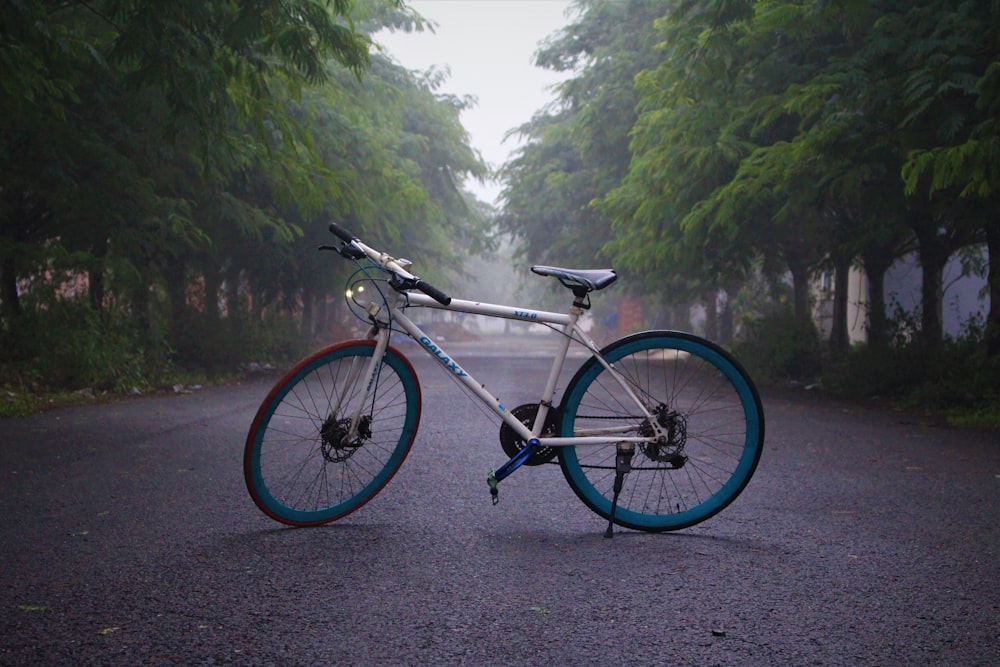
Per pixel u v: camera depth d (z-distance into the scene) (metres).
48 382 11.57
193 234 14.80
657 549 3.71
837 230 15.00
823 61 12.07
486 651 2.55
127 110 10.93
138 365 13.15
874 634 2.70
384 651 2.54
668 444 4.04
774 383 16.02
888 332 14.37
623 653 2.54
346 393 4.12
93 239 12.79
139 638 2.63
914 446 7.20
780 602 3.00
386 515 4.37
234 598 3.01
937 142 9.05
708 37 11.45
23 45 6.89
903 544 3.81
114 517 4.28
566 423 4.03
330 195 11.74
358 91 20.30
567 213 31.30
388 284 4.09
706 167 13.54
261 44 8.00
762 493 5.01
